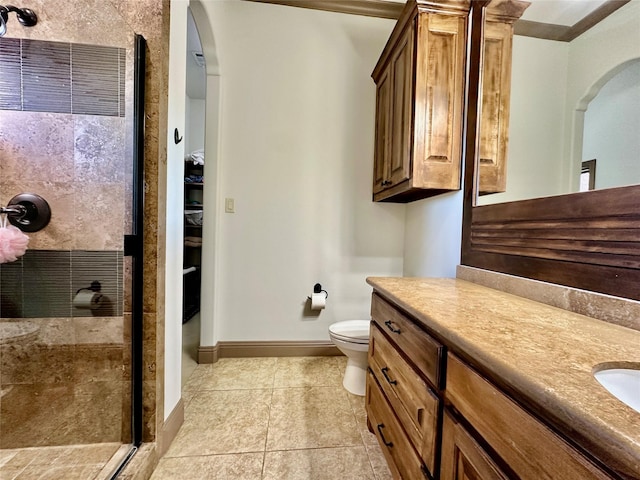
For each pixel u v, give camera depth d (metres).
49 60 1.20
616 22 0.86
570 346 0.60
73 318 1.24
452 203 1.67
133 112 1.20
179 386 1.49
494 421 0.58
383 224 2.36
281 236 2.28
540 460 0.47
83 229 1.23
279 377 1.99
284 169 2.26
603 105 0.89
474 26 1.49
